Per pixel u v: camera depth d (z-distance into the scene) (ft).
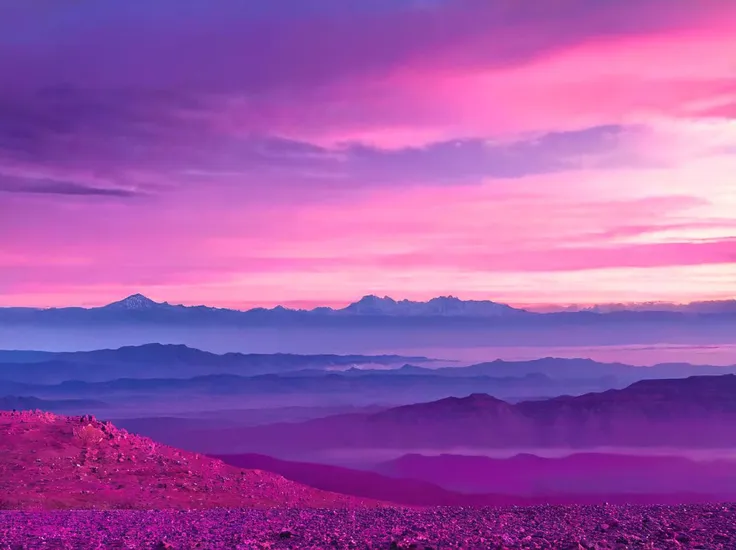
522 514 80.79
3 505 103.91
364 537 62.95
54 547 59.88
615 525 68.64
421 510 89.61
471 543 58.65
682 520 71.10
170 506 110.73
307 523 74.02
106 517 80.59
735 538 59.77
